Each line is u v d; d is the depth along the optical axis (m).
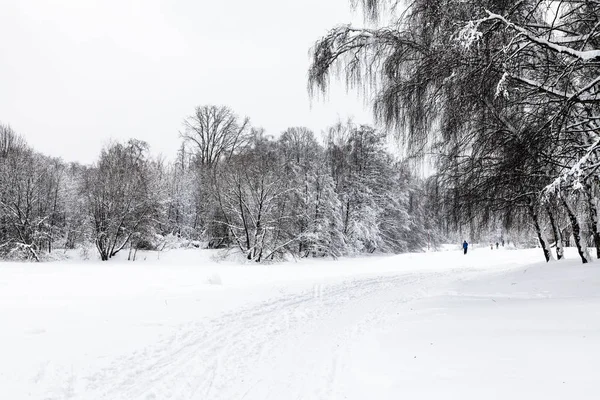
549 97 7.71
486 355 4.44
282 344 6.57
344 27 9.78
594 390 3.21
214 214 35.16
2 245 33.12
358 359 5.23
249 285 14.94
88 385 4.72
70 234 39.16
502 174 9.47
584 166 6.26
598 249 10.78
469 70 7.72
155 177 39.88
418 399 3.53
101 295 11.77
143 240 35.41
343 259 38.31
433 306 8.62
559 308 6.54
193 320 8.34
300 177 38.97
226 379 4.95
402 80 9.47
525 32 6.30
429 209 13.07
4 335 6.54
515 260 28.92
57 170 40.69
